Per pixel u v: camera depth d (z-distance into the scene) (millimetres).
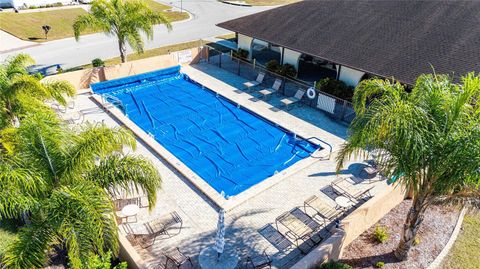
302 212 13922
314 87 23062
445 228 13609
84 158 9773
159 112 22172
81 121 20297
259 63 29359
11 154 9742
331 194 15359
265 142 19438
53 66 27578
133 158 10461
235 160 17969
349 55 22062
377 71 20328
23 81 13766
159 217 13656
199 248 12641
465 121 9562
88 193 9039
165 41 34562
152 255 12281
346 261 12125
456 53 19625
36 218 9422
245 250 12641
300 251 12664
